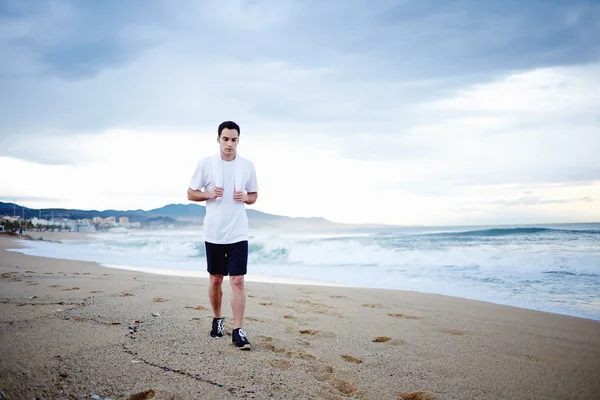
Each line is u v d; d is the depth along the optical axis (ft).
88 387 7.01
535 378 9.21
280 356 9.77
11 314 12.04
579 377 9.32
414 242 62.44
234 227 10.80
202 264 43.50
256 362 9.12
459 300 19.86
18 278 23.61
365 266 38.88
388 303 18.86
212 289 10.92
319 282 28.32
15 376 6.99
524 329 14.06
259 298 19.08
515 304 19.70
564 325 14.76
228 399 7.11
